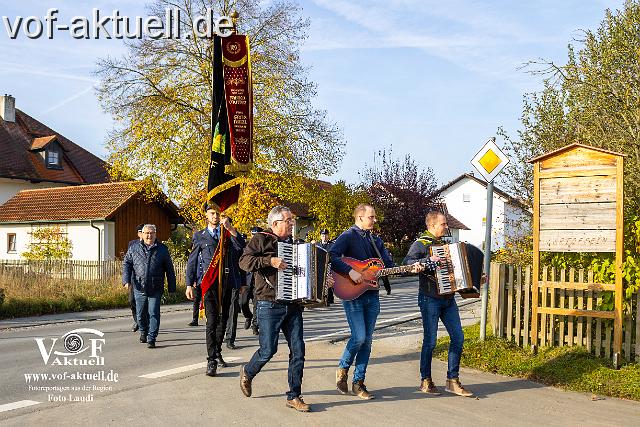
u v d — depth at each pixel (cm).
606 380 733
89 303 1752
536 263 851
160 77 2839
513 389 727
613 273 796
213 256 838
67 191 3419
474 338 953
